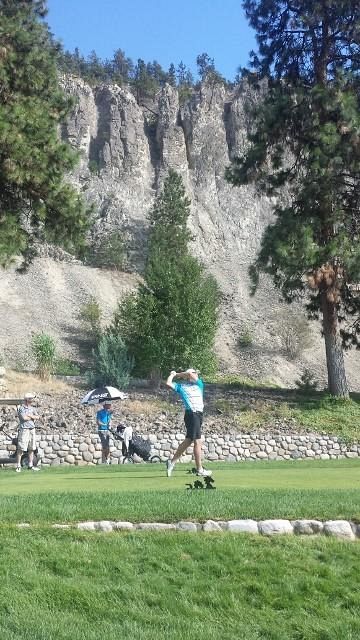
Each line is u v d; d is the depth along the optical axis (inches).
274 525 319.6
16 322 2156.7
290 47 1305.4
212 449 1020.5
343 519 326.0
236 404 1211.9
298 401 1246.3
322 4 1232.2
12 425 1015.0
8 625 253.1
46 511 339.6
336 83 1189.7
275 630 256.5
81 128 3294.8
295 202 1250.6
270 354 2310.5
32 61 1080.8
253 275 1256.8
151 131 3383.4
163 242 2556.6
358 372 2377.0
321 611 268.7
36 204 1042.1
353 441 1099.9
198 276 1663.4
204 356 1565.0
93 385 1398.9
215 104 3388.3
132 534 317.7
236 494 379.6
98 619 261.1
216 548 302.7
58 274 2487.7
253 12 1309.1
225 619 263.0
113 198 2999.5
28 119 994.1
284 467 789.9
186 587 279.7
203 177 3245.6
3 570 287.1
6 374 1370.6
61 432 1009.5
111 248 2679.6
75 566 292.7
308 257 1156.5
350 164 1182.9
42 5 1114.1
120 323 1775.3
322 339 2453.2
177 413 1147.9
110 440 971.3
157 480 500.7
